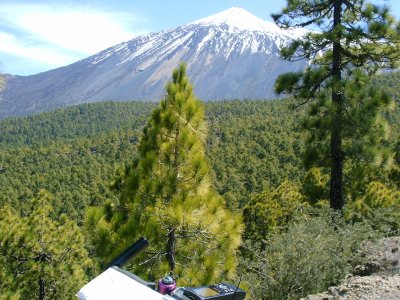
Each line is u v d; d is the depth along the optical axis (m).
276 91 16.14
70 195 111.94
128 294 2.48
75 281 19.38
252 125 173.62
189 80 9.16
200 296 2.69
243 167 123.38
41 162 180.62
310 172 21.81
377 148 14.88
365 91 15.01
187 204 8.08
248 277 8.42
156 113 8.95
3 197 111.69
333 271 8.02
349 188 18.39
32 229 18.77
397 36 14.96
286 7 16.59
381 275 7.52
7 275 17.84
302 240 8.02
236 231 8.90
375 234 9.59
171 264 8.63
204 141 9.02
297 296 7.78
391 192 20.41
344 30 14.93
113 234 8.15
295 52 16.27
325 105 14.93
